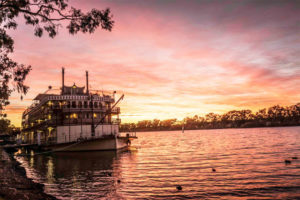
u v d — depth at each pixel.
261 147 54.38
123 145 54.69
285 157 35.34
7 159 38.62
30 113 85.00
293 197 15.62
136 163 33.34
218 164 30.47
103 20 12.99
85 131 53.00
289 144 60.16
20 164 36.69
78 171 27.64
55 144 50.47
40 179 23.50
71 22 12.94
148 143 91.69
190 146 68.31
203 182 20.28
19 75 14.01
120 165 31.59
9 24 13.05
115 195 16.86
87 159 39.09
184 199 15.70
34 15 12.58
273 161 31.47
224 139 100.19
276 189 17.55
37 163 36.94
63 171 28.02
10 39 13.88
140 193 17.28
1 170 25.62
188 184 19.70
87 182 21.34
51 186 20.03
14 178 21.75
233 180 20.70
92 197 16.45
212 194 16.67
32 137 81.06
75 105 53.50
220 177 22.11
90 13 12.89
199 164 31.03
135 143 93.56
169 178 22.27
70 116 53.31
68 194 17.31
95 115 55.38
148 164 32.22
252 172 24.11
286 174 22.59
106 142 49.19
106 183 20.72
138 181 21.28
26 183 20.14
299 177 21.19
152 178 22.48
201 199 15.62
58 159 40.72
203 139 112.00
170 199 15.75
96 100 55.06
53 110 52.31
